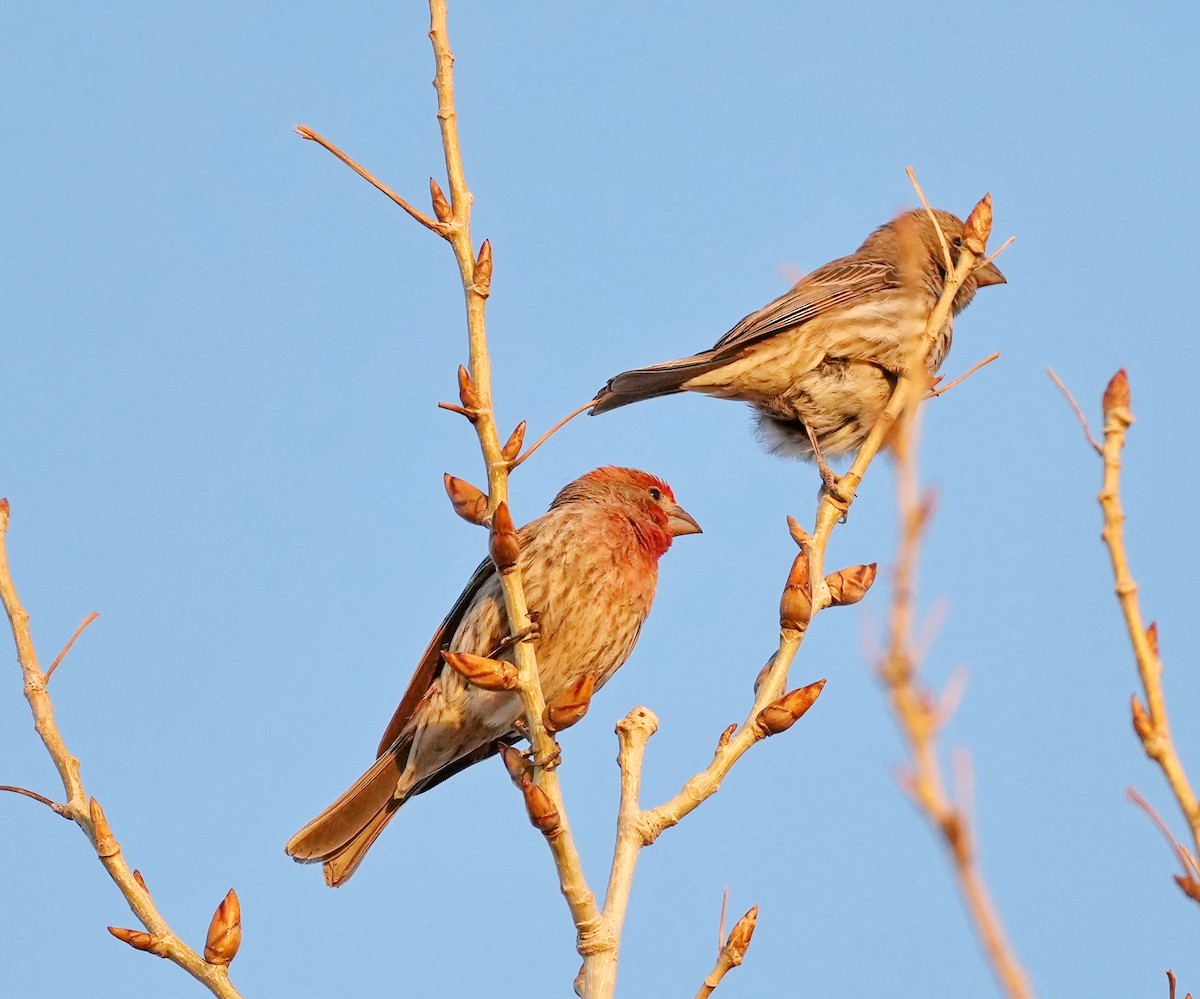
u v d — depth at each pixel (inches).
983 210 365.1
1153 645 204.8
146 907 312.7
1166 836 204.8
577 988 308.7
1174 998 245.0
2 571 341.4
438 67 328.2
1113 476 211.0
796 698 327.0
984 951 151.5
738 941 308.8
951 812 153.6
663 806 324.2
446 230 320.8
